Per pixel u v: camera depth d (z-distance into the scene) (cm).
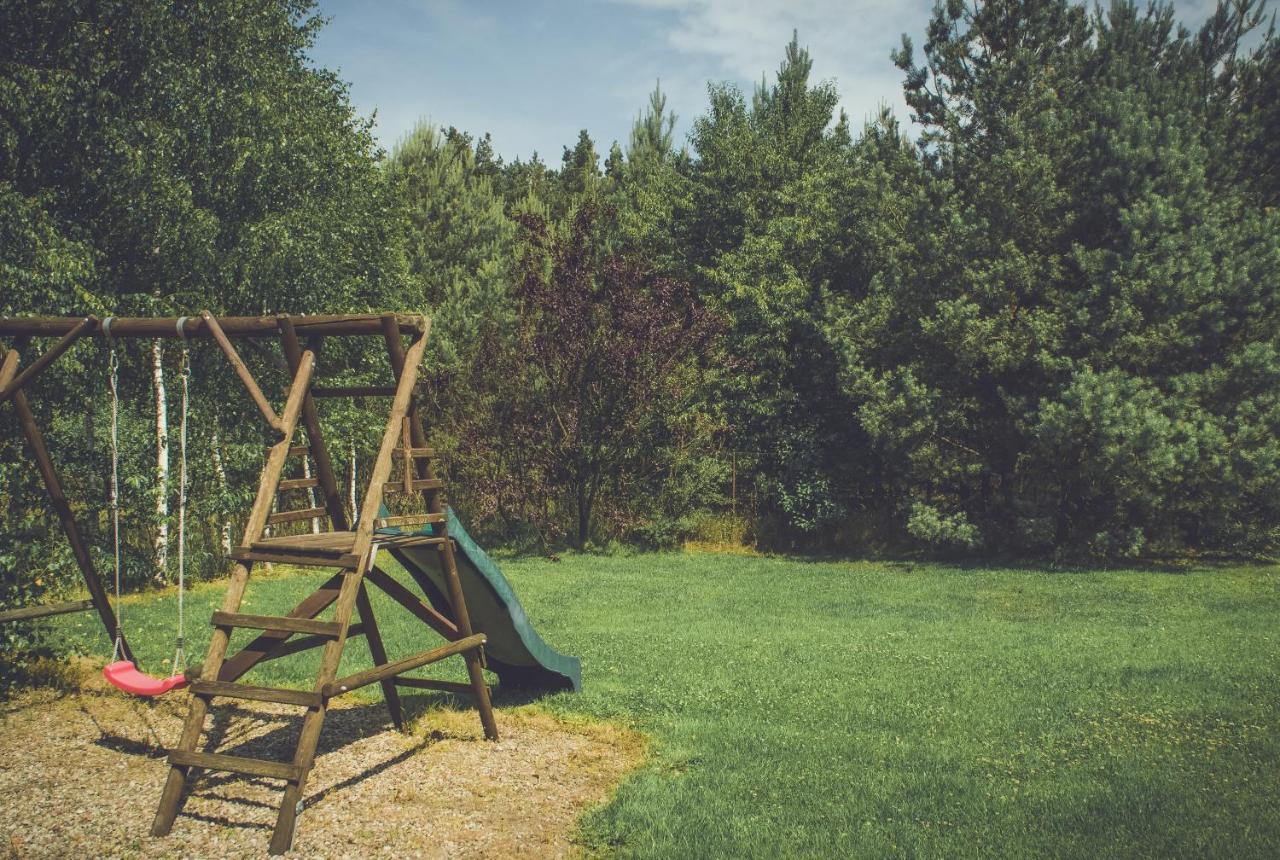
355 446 2133
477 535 2600
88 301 1371
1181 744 697
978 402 2256
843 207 2680
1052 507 2167
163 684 602
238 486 1820
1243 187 2164
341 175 2053
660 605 1505
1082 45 2319
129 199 1536
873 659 1028
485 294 3144
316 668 984
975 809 568
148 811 563
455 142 3994
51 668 922
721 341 2666
